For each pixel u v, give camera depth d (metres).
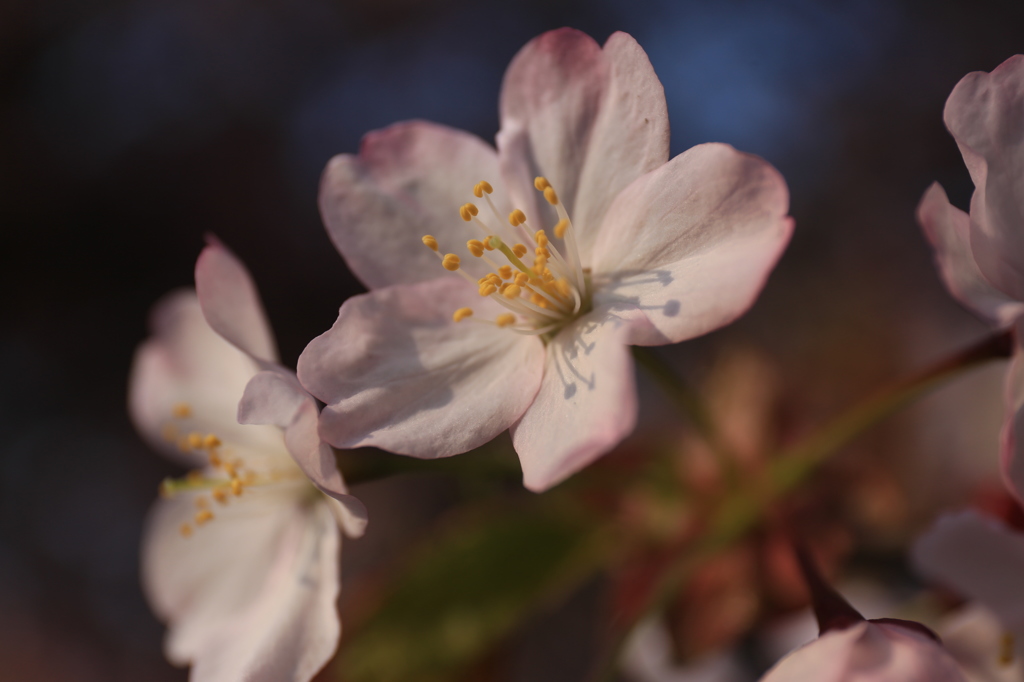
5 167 0.42
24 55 0.43
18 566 0.39
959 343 0.27
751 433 0.18
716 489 0.18
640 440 0.19
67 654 0.38
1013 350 0.16
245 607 0.16
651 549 0.18
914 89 0.37
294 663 0.15
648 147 0.15
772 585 0.17
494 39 0.42
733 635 0.17
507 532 0.18
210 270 0.15
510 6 0.43
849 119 0.36
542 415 0.15
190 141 0.43
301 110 0.43
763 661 0.19
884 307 0.28
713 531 0.17
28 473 0.40
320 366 0.15
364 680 0.17
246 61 0.44
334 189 0.16
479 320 0.15
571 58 0.15
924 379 0.16
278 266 0.41
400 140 0.16
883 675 0.14
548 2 0.42
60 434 0.41
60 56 0.43
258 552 0.17
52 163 0.42
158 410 0.18
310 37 0.44
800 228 0.34
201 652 0.16
